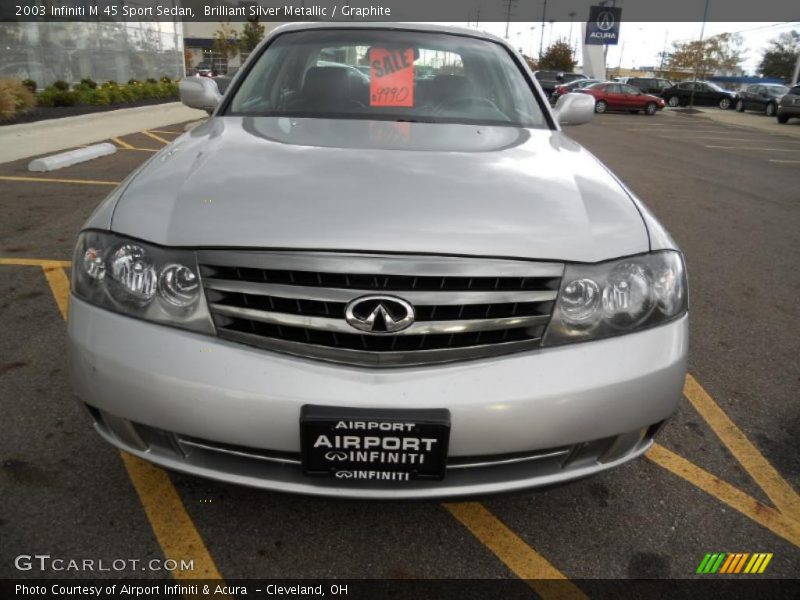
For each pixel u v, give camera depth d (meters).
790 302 4.07
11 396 2.47
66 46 15.93
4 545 1.75
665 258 1.69
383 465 1.50
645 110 25.98
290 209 1.57
